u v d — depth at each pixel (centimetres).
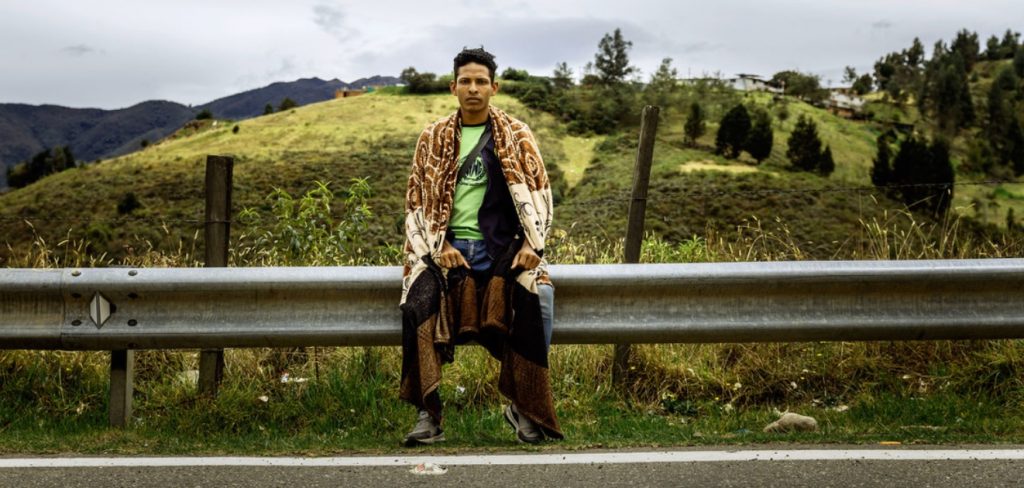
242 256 557
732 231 568
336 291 383
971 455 330
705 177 8019
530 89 11681
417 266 358
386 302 386
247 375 460
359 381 446
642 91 11481
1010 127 12388
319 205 568
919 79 15150
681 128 10588
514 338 354
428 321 349
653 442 355
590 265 388
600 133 10544
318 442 366
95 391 450
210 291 383
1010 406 421
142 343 387
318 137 10388
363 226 567
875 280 388
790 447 344
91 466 326
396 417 417
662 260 569
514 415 362
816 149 9031
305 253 556
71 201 7794
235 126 11281
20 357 458
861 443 350
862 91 15725
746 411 440
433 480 306
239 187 7619
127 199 7412
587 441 360
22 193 8381
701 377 461
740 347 477
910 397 439
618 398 454
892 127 12488
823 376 462
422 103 12362
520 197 356
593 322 387
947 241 524
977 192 6469
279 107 13212
